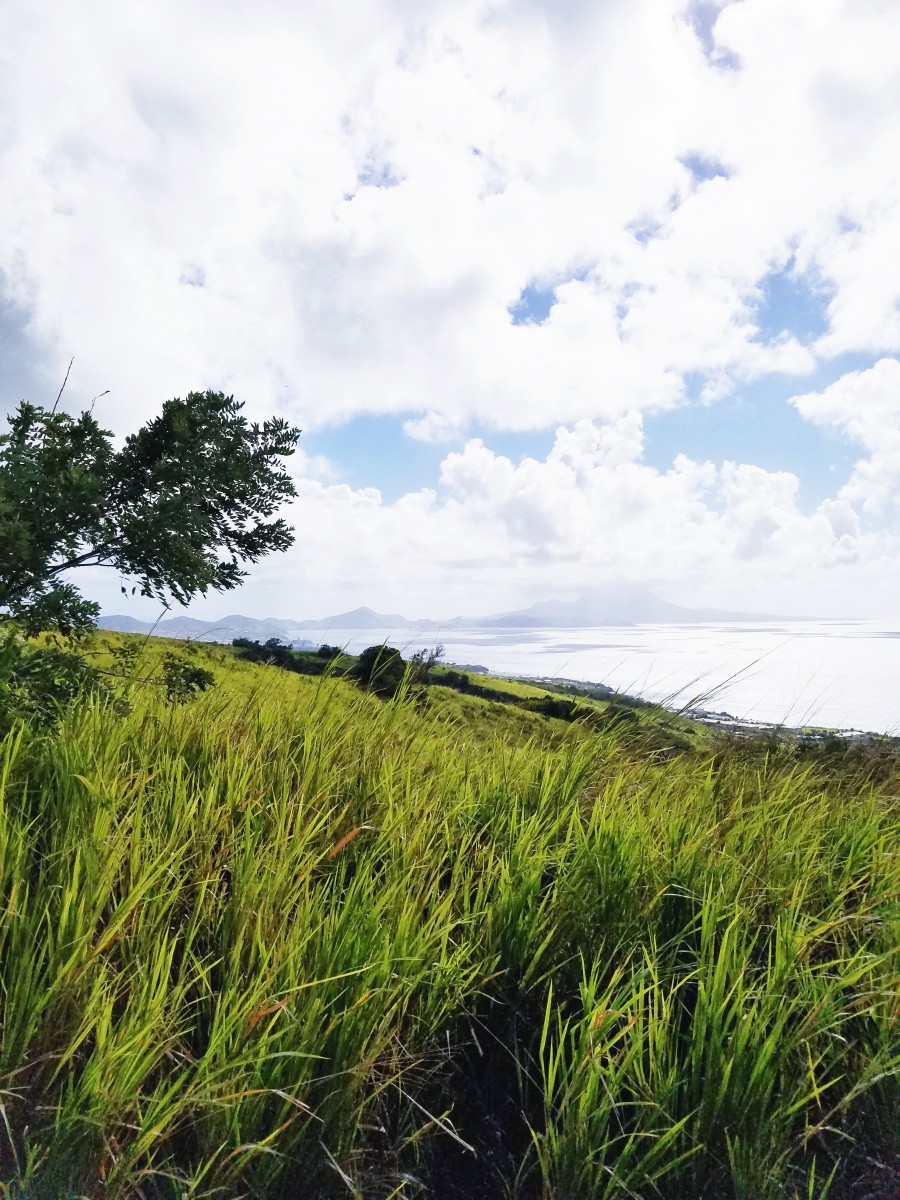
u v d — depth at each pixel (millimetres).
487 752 4125
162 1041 1737
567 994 2326
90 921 1914
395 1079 1921
